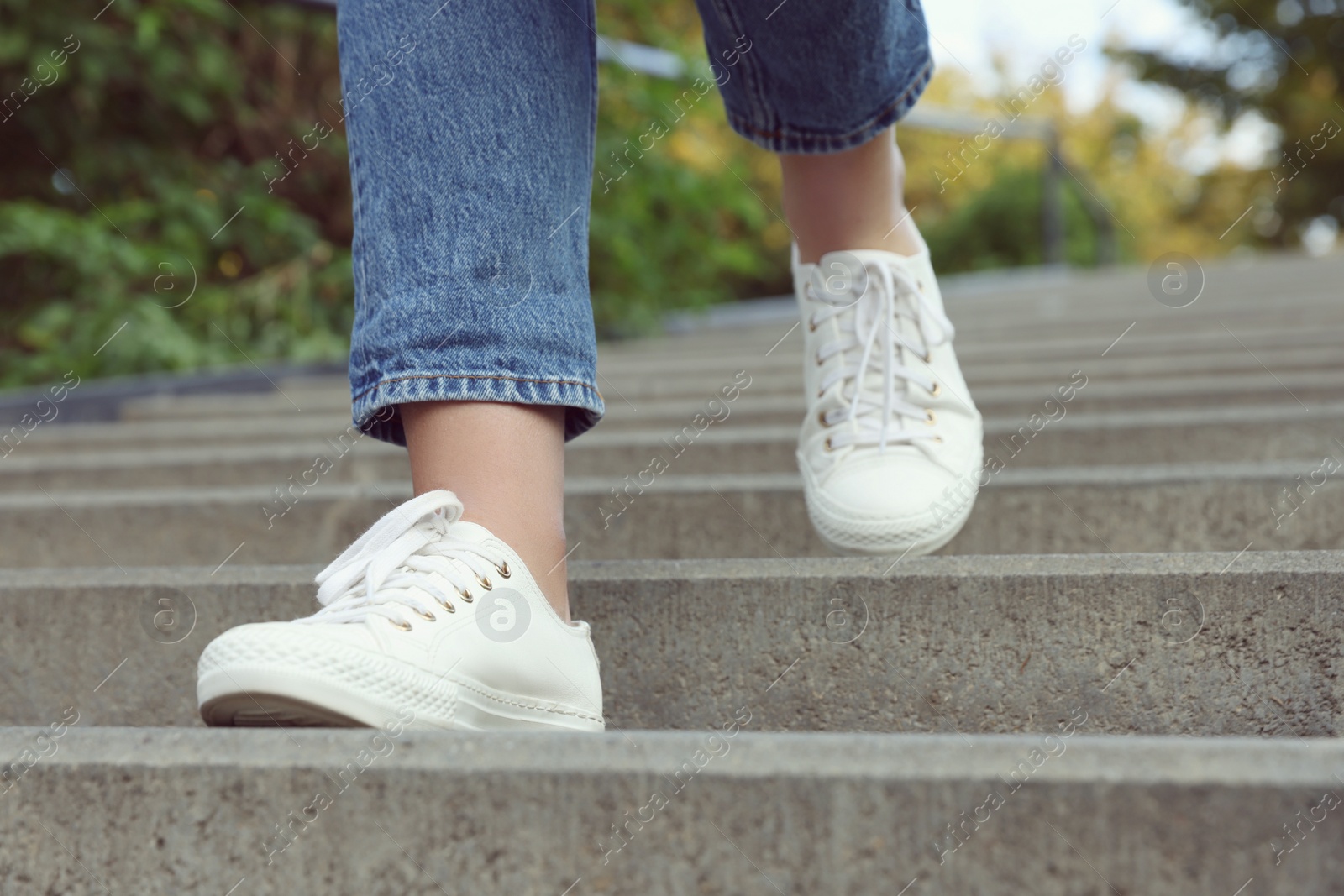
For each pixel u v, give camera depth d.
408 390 0.85
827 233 1.17
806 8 0.96
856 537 1.11
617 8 4.59
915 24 1.07
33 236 3.44
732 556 1.40
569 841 0.68
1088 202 11.23
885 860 0.65
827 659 0.99
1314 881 0.62
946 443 1.13
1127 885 0.63
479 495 0.86
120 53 3.81
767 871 0.66
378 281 0.87
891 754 0.67
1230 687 0.92
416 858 0.69
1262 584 0.92
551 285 0.89
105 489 2.02
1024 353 2.82
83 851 0.72
